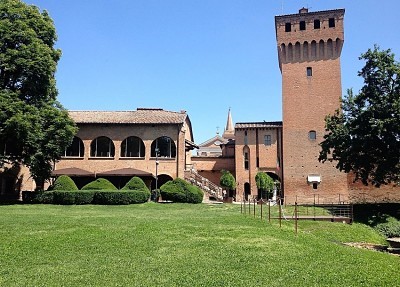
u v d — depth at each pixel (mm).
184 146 46750
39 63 34000
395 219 33938
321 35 50281
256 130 53875
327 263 11766
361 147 35625
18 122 30938
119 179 45094
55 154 35938
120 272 9961
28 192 35250
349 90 38656
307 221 28203
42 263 10930
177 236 15883
